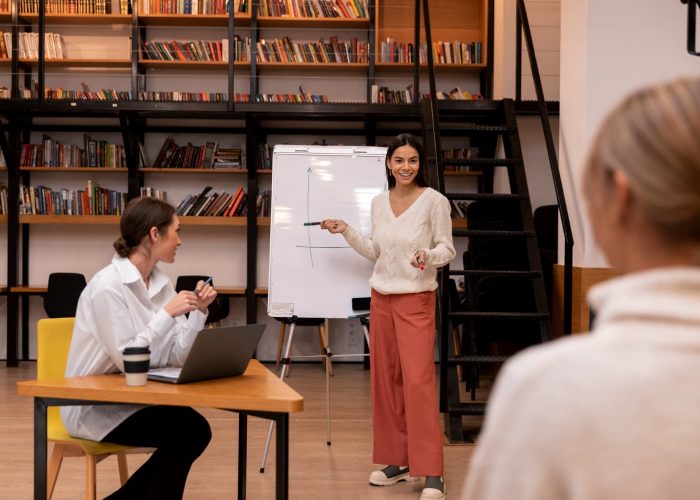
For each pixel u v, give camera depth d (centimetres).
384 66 738
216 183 762
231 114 700
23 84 748
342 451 436
